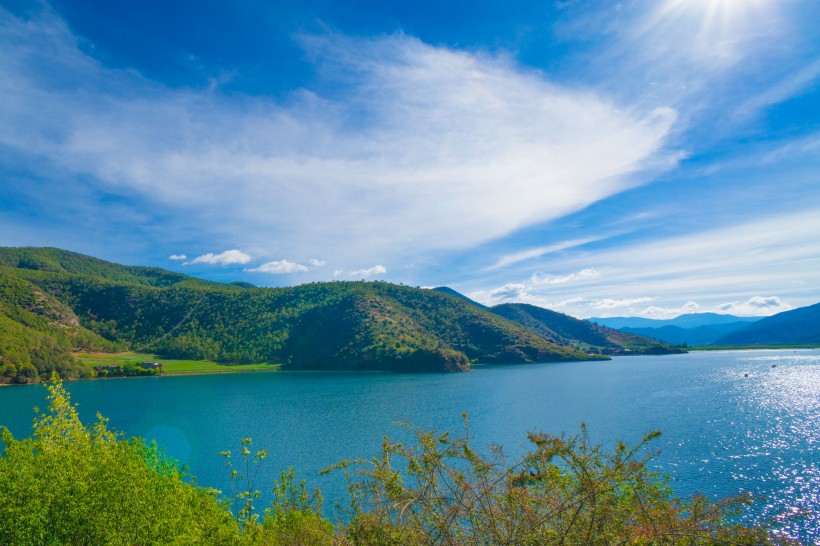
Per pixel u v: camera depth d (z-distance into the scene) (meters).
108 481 12.07
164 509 12.47
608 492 5.57
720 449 46.53
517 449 48.00
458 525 5.75
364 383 138.25
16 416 78.69
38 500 11.11
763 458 42.94
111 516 11.46
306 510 15.41
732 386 104.06
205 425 71.50
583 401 86.69
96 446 17.03
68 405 18.59
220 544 13.09
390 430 63.62
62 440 17.22
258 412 84.50
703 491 34.47
